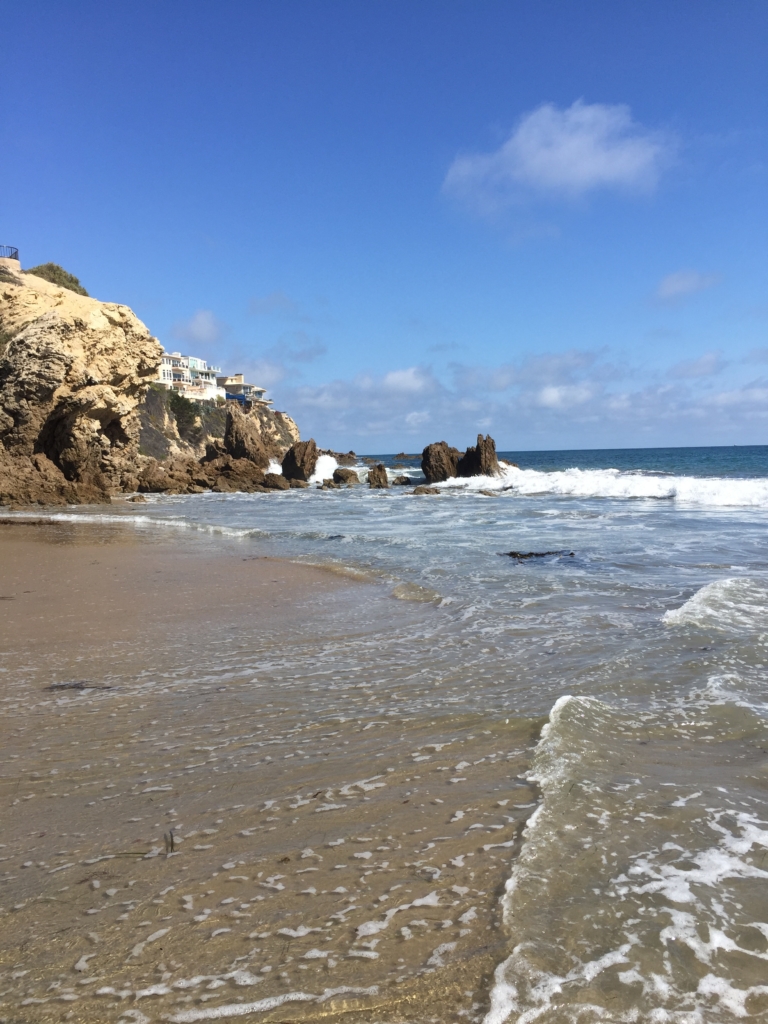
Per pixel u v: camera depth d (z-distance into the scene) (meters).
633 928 2.44
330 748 4.31
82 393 33.47
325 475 60.88
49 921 2.59
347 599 9.67
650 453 138.12
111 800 3.66
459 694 5.33
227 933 2.48
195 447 79.56
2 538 18.12
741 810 3.37
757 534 16.72
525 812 3.36
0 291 38.59
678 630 7.12
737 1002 2.09
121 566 13.16
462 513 25.86
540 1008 2.06
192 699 5.39
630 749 4.18
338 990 2.16
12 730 4.78
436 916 2.53
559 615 8.18
